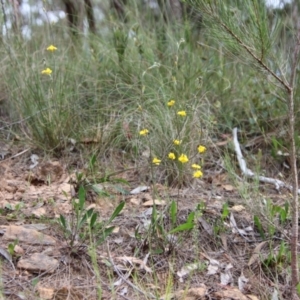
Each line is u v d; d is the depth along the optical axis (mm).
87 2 5379
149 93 4035
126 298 2219
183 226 2512
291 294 2324
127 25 5074
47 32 4930
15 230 2588
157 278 2383
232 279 2459
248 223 2912
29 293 2164
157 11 5473
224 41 2260
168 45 4844
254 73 4109
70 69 4383
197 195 3252
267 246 2730
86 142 3805
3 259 2377
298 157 3715
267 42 2184
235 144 3854
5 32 4625
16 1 4793
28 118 3953
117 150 3812
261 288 2408
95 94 4180
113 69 4516
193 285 2363
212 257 2613
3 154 3775
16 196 3117
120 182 3359
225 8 2193
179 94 4074
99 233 2574
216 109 4219
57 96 3998
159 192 3260
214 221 2846
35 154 3805
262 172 3652
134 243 2613
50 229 2678
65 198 3102
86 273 2367
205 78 4359
